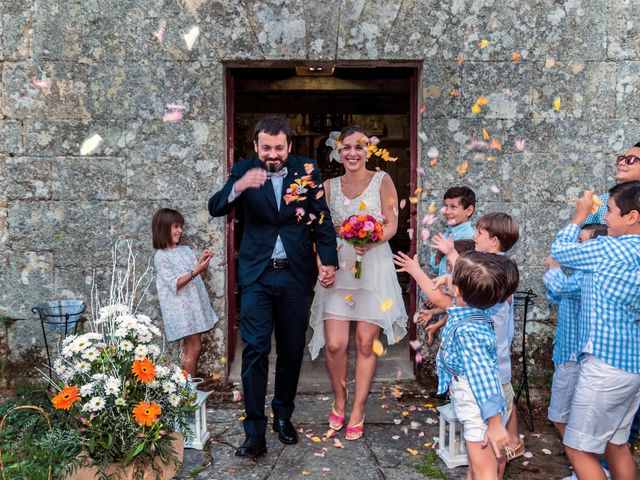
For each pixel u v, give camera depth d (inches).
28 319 175.8
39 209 173.9
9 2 170.2
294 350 135.5
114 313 121.8
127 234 175.0
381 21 171.9
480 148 175.2
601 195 161.9
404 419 156.2
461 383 102.6
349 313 143.2
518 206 176.2
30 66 171.5
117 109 173.0
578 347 108.4
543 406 164.9
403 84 318.0
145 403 109.2
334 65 178.4
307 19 171.3
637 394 105.7
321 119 396.5
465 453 130.6
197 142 173.9
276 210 132.6
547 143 175.0
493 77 173.6
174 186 174.9
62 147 173.0
